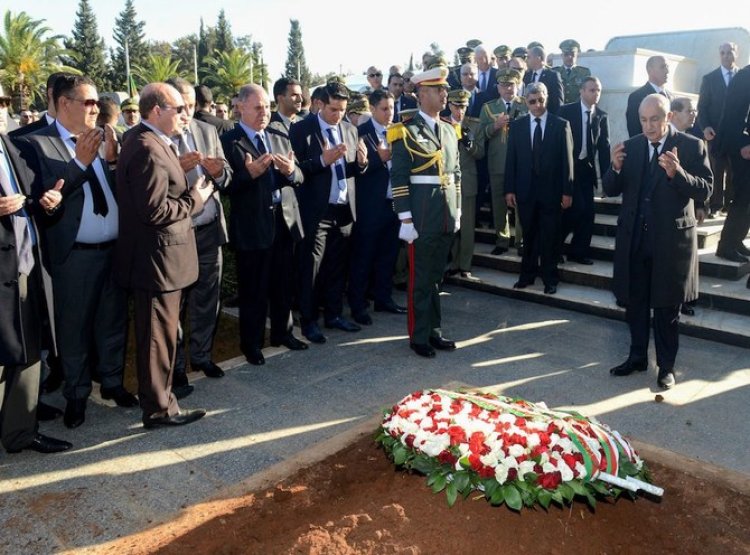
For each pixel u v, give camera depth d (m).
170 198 3.67
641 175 4.46
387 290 6.52
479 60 8.40
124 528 2.97
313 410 4.25
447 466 2.79
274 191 5.09
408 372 4.91
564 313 6.44
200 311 4.74
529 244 6.84
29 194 3.58
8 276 3.37
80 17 62.25
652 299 4.44
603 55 9.74
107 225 3.98
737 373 4.86
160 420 3.98
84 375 4.04
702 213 4.62
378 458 3.51
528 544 2.64
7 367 3.56
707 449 3.71
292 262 5.39
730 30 10.51
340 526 2.68
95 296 4.01
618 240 4.63
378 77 9.48
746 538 2.86
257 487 3.25
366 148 5.94
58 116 3.93
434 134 5.10
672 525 2.94
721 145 6.29
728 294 5.90
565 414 3.27
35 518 3.06
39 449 3.69
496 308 6.63
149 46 73.19
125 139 3.69
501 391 4.55
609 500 2.91
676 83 10.38
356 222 6.07
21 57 42.69
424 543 2.57
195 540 2.82
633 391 4.54
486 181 8.30
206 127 4.70
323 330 5.98
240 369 5.00
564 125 6.44
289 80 5.62
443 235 5.17
